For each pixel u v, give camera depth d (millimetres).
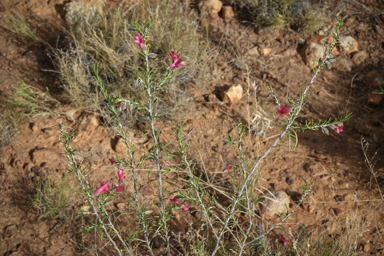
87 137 3393
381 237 2771
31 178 3066
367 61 4223
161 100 3557
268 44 4367
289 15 4512
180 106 3604
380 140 3492
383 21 4535
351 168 3252
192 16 4598
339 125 2035
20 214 2842
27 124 3459
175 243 2725
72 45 4109
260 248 2607
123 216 2863
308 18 4402
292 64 4184
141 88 2045
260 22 4523
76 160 3201
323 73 4133
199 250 2238
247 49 4305
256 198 2953
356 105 3820
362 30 4484
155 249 2686
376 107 3814
